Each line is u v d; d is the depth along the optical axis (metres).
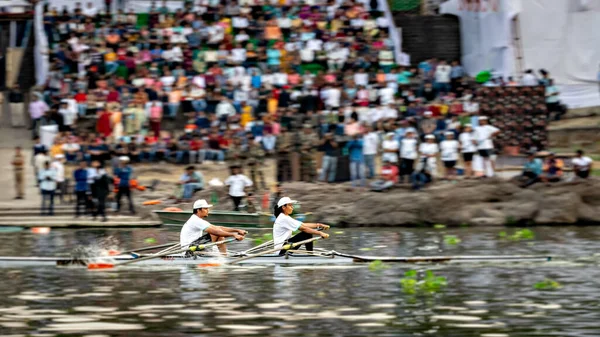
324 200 75.25
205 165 83.75
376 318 35.00
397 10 108.44
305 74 90.00
